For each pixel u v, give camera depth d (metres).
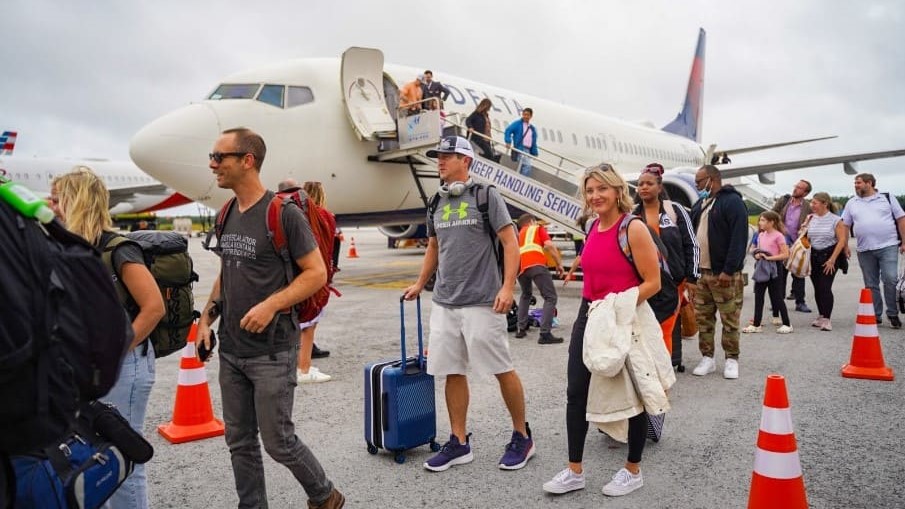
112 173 33.47
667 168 21.62
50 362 1.44
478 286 3.40
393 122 11.26
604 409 3.02
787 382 5.12
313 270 2.60
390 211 12.20
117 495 2.44
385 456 3.71
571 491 3.18
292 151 10.42
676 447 3.77
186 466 3.61
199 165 9.87
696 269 4.81
